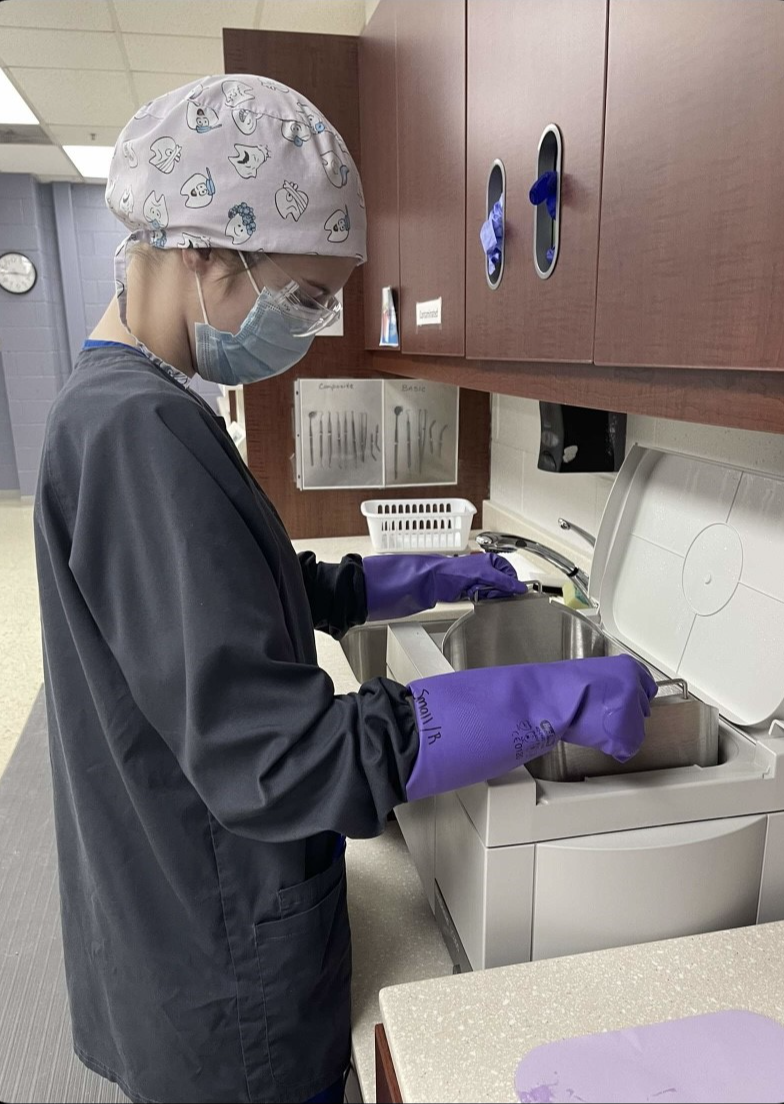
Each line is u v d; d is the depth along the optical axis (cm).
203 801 72
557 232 94
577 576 144
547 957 79
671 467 120
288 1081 80
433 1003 67
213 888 75
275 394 228
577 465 153
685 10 67
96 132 504
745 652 98
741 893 83
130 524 65
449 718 69
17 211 640
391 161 173
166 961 77
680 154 69
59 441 68
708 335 67
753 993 69
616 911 79
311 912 77
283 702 65
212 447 68
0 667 331
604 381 88
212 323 80
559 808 76
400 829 117
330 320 89
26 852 169
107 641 68
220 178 73
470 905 81
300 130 76
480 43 116
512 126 106
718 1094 59
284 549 82
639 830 79
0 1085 112
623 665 78
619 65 78
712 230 65
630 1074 60
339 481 235
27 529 607
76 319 696
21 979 132
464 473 242
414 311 161
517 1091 59
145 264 78
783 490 96
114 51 355
